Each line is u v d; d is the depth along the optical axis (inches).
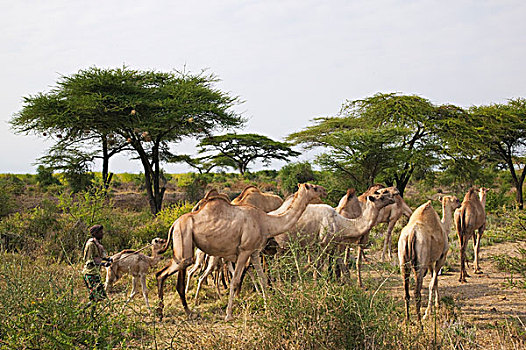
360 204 439.8
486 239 574.9
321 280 216.7
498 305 325.7
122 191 1609.3
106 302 217.6
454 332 237.0
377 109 1210.6
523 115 1273.4
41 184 1576.0
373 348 193.9
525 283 309.3
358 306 202.1
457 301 336.8
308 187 318.3
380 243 563.8
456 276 426.9
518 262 321.1
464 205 418.6
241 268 307.4
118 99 965.2
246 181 1644.9
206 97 1088.8
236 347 209.8
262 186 1507.1
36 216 569.0
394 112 1198.3
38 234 532.7
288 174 1322.6
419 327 240.5
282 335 204.4
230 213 305.7
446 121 1151.0
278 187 1480.1
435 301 313.4
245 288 354.9
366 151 1028.5
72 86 992.9
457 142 1127.0
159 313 299.4
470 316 298.2
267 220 315.3
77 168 1146.7
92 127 1027.3
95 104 934.4
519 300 336.5
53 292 211.3
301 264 233.6
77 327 191.5
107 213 604.1
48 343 184.9
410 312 298.2
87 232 535.2
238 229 303.4
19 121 999.6
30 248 487.5
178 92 1051.9
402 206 516.1
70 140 1109.1
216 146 1920.5
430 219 300.5
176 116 992.9
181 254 302.7
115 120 992.9
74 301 208.2
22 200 1115.3
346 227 353.4
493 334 260.2
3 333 192.5
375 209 348.8
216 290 377.4
